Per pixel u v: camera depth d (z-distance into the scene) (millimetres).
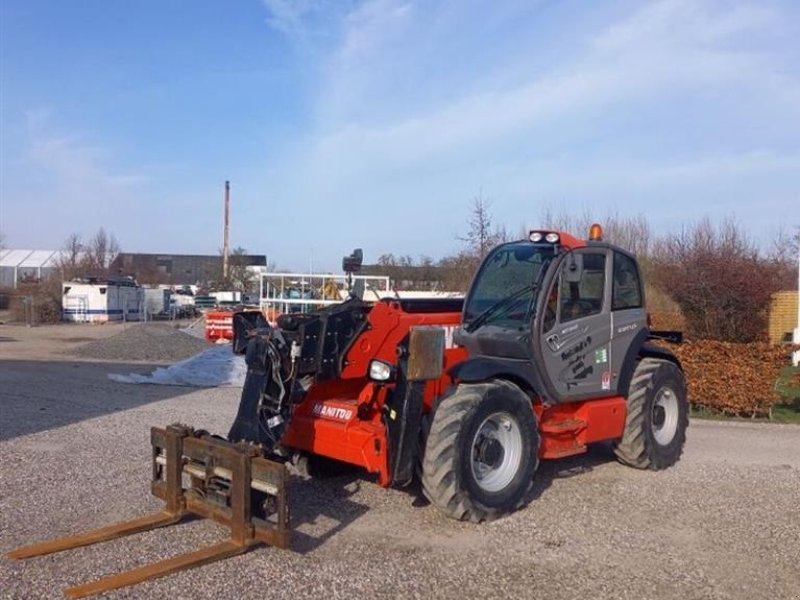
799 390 14625
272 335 6348
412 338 6250
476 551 6004
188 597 5059
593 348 7875
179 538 6027
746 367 12930
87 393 13867
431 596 5191
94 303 44969
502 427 6879
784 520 6926
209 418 11352
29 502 6969
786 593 5371
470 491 6480
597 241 8055
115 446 9266
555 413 7695
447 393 6707
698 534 6516
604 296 8031
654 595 5301
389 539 6203
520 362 7293
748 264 20000
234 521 5746
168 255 86812
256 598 5074
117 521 6473
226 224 62875
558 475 8289
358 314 6863
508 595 5242
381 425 6566
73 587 5129
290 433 7035
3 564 5523
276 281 25266
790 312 23516
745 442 10609
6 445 9273
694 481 8219
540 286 7363
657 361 8797
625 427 8391
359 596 5156
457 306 8195
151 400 13125
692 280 20031
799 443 10648
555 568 5719
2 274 68688
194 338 24719
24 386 14641
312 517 6672
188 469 6145
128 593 5090
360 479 7785
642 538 6391
